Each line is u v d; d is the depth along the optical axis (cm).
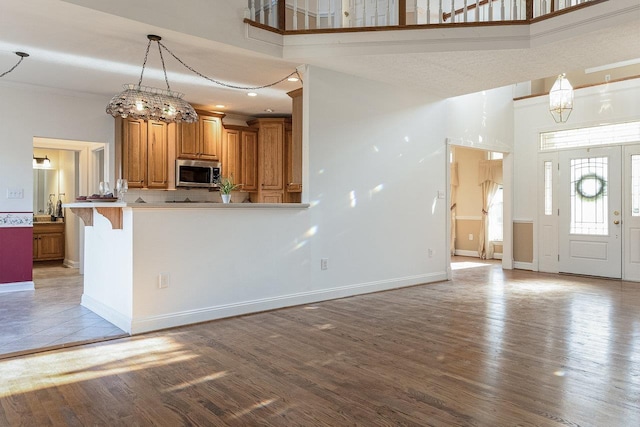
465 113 658
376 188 539
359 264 523
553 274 687
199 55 440
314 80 477
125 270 367
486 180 899
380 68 486
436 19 638
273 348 322
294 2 453
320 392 246
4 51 432
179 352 313
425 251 600
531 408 225
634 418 214
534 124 724
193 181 656
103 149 644
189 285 388
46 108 569
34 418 216
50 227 782
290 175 734
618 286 581
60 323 387
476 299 497
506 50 431
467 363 291
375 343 334
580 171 674
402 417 216
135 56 445
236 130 716
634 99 620
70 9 334
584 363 291
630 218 624
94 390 248
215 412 222
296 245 464
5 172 538
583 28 393
